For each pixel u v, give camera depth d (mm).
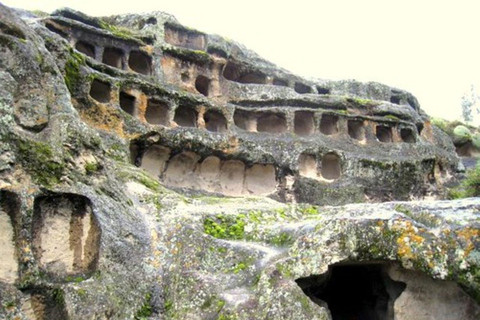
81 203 7336
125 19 21438
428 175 21953
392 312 7164
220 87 20938
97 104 14781
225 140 18000
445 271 6277
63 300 6348
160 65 19188
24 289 6246
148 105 17766
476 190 19203
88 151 8031
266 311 6230
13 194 6590
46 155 7180
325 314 6262
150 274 7410
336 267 7715
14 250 6438
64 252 6961
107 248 7141
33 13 17625
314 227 7199
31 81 7762
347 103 22641
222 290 6922
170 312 6949
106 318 6461
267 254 7332
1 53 7617
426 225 6887
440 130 27875
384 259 6645
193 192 16828
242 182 18672
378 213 7316
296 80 24266
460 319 6766
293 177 18984
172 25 20812
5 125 6848
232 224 8492
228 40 23109
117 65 18641
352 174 19891
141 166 16203
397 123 23000
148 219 8508
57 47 13859
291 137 20031
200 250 7629
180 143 16891
